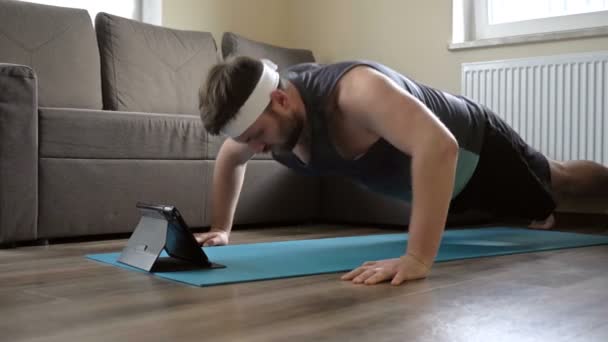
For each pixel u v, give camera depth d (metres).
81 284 1.50
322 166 1.80
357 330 1.08
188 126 2.71
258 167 2.98
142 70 3.26
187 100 3.39
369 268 1.56
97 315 1.20
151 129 2.60
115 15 3.25
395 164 1.83
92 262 1.85
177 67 3.39
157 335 1.06
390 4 3.80
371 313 1.21
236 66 1.57
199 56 3.50
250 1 4.06
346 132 1.70
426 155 1.50
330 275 1.61
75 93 3.01
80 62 3.06
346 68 1.67
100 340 1.03
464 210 2.30
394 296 1.35
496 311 1.22
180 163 2.69
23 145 2.25
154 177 2.62
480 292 1.40
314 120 1.67
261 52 3.74
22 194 2.25
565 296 1.37
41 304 1.29
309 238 2.52
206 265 1.68
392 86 1.58
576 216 3.15
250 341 1.02
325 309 1.24
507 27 3.50
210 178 2.78
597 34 3.06
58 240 2.46
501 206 2.33
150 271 1.64
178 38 3.46
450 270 1.69
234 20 3.98
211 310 1.23
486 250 2.07
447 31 3.57
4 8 2.91
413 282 1.51
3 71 2.21
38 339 1.04
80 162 2.42
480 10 3.60
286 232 2.75
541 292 1.41
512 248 2.12
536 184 2.33
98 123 2.46
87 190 2.44
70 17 3.10
